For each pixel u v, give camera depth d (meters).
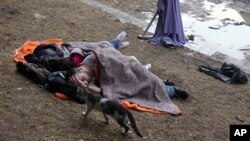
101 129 6.20
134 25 12.43
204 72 9.85
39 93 6.98
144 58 9.95
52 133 5.91
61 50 8.06
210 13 14.68
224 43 12.22
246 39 12.63
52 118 6.29
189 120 7.11
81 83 6.91
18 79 7.36
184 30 12.91
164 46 11.10
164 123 6.81
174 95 7.83
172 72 9.27
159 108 7.16
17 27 10.26
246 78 9.54
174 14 11.24
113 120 6.52
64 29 10.76
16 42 9.25
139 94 7.33
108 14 13.10
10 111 6.31
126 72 7.33
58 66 7.57
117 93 7.12
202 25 13.45
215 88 8.92
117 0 14.68
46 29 10.50
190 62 10.45
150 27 12.48
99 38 10.63
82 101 6.83
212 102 8.14
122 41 10.24
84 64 7.39
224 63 9.98
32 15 11.30
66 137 5.86
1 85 7.05
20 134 5.77
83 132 6.05
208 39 12.34
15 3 11.98
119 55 7.60
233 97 8.66
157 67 9.43
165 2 11.13
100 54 7.30
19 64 7.54
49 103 6.71
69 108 6.67
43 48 8.05
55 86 7.00
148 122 6.72
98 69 7.22
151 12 13.96
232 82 9.48
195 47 11.57
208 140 6.57
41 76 7.24
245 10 15.27
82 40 10.23
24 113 6.30
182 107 7.57
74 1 13.63
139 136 6.11
